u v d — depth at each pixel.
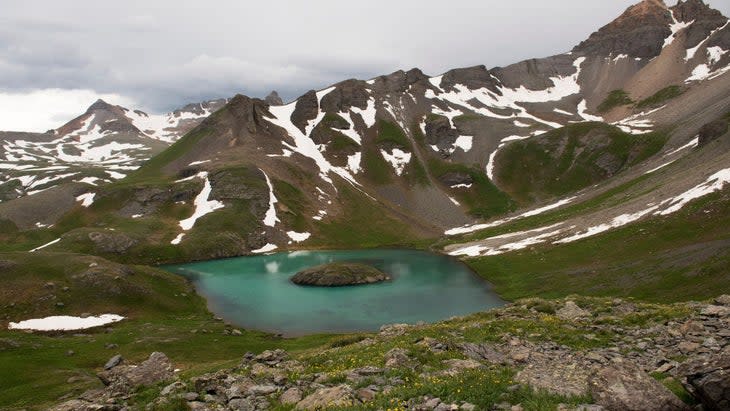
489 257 126.75
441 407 16.39
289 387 22.52
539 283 92.06
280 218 186.62
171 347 63.28
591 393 15.91
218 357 59.75
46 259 93.69
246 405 20.48
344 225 195.62
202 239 157.00
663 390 15.41
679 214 93.75
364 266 118.62
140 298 88.31
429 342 29.55
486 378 19.16
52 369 51.88
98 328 75.31
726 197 88.81
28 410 37.44
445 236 183.50
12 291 81.94
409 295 98.12
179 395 22.23
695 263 68.38
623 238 96.75
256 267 136.00
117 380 27.66
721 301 37.34
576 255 100.19
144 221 168.88
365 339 39.66
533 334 32.28
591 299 46.25
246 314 86.75
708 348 25.16
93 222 173.00
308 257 153.62
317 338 68.25
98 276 88.88
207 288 108.50
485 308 86.19
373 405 17.30
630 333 31.33
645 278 72.12
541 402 15.70
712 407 14.73
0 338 62.09
